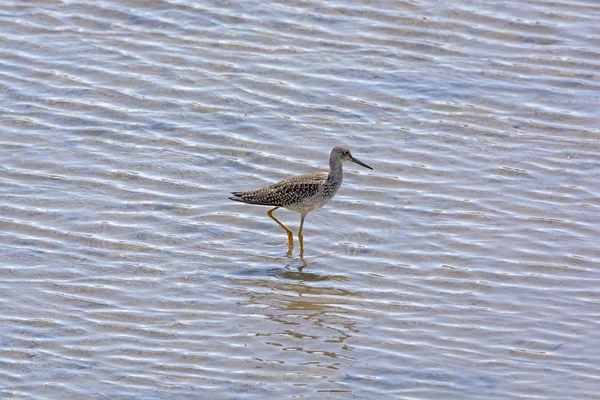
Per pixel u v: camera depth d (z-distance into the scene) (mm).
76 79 20422
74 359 12727
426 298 14320
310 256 15523
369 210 16719
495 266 15039
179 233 16016
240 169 17797
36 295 14164
